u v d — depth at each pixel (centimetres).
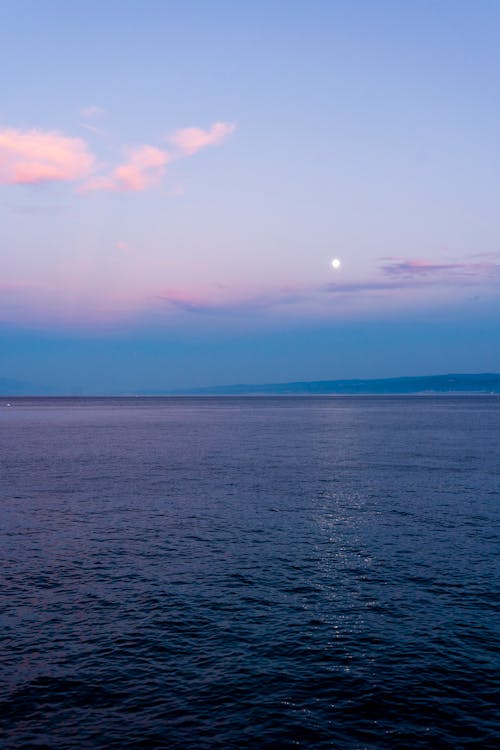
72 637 1695
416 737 1238
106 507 3472
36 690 1414
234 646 1638
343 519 3150
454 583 2130
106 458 5981
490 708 1340
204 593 2039
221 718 1301
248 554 2503
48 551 2548
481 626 1758
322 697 1384
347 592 2044
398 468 5125
